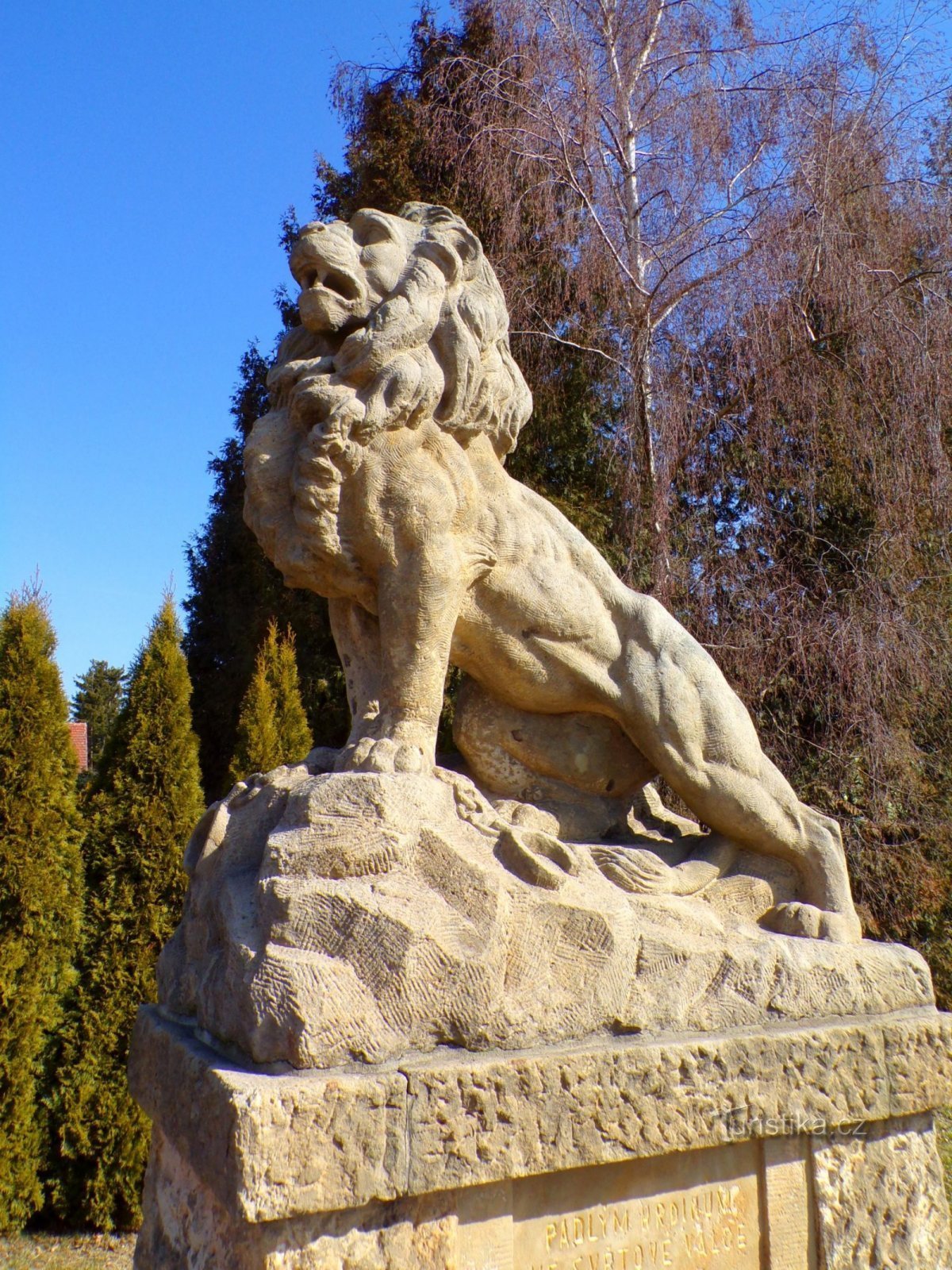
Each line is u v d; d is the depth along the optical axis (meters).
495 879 1.66
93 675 17.58
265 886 1.58
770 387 6.32
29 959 4.25
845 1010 1.94
